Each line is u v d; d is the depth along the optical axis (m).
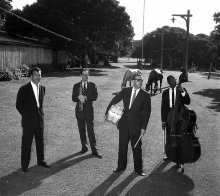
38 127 6.71
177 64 100.69
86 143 8.12
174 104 7.14
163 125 7.34
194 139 6.89
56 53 47.84
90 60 79.75
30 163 7.17
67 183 6.20
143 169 7.04
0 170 6.73
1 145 8.41
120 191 5.91
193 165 7.39
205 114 13.70
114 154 7.95
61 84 24.58
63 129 10.31
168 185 6.23
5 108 13.59
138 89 6.63
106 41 62.09
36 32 45.69
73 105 14.82
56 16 44.84
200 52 99.31
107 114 6.81
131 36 60.66
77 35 46.66
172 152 7.05
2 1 53.25
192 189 6.10
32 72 6.61
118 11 56.47
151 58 103.62
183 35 100.62
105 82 27.81
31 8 45.81
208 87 26.88
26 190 5.86
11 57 31.22
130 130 6.58
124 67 70.00
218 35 32.91
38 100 6.67
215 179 6.61
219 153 8.30
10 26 44.25
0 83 24.11
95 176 6.57
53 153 7.91
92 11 55.09
